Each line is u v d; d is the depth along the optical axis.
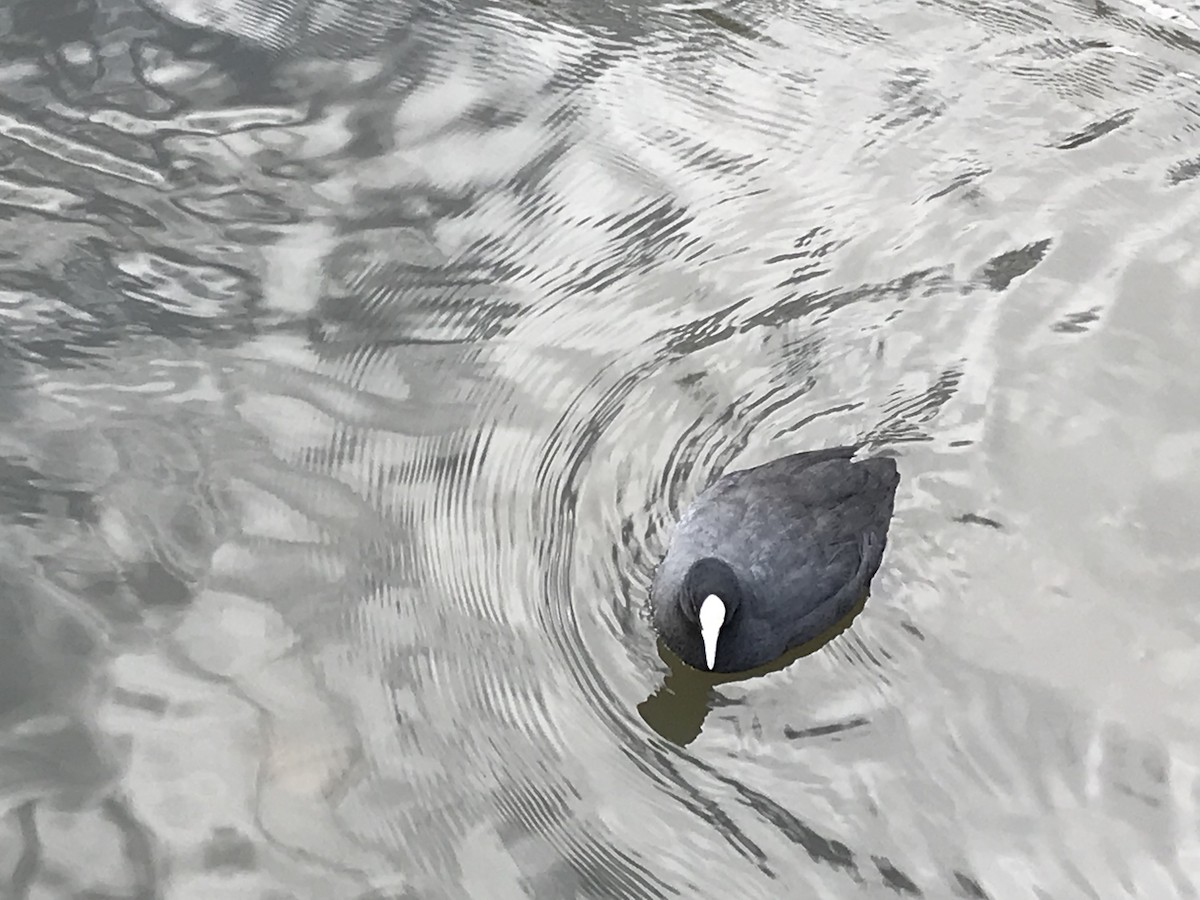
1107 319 3.16
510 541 2.99
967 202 3.28
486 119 3.38
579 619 2.95
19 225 3.23
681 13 3.52
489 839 2.80
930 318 3.17
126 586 2.95
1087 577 2.97
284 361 3.12
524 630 2.93
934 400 3.10
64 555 2.96
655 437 3.07
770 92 3.42
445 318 3.17
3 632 2.91
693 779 2.84
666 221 3.27
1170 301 3.18
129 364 3.11
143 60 3.42
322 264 3.22
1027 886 2.78
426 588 2.96
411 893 2.77
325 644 2.91
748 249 3.24
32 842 2.79
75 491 3.01
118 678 2.88
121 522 2.99
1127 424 3.07
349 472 3.04
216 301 3.18
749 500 2.94
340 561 2.97
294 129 3.35
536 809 2.82
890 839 2.80
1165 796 2.82
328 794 2.82
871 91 3.42
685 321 3.17
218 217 3.26
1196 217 3.26
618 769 2.85
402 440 3.06
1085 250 3.23
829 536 2.94
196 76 3.41
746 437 3.07
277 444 3.05
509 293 3.20
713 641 2.87
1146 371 3.12
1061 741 2.86
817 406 3.09
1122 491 3.03
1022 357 3.13
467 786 2.83
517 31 3.49
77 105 3.37
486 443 3.06
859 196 3.29
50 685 2.88
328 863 2.78
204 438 3.06
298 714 2.87
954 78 3.43
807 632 2.93
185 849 2.79
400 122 3.37
